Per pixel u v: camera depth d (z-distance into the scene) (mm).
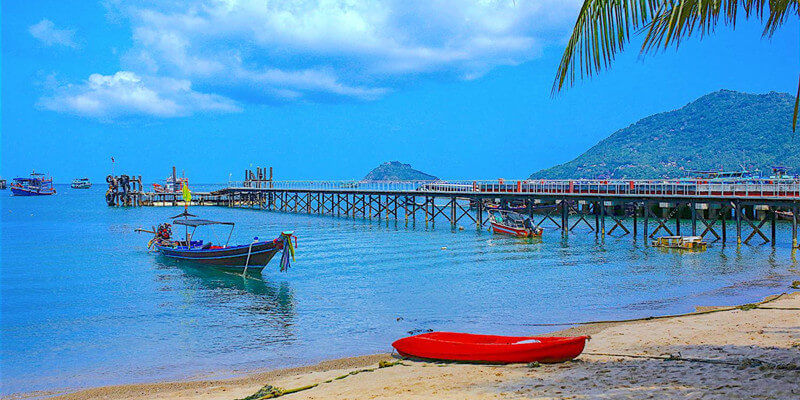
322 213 93625
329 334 22484
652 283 31578
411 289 30750
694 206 47781
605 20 8109
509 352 15664
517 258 41469
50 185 192125
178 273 37062
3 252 47281
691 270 35469
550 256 42312
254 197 116250
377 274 35344
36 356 20250
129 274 36812
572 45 8312
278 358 19547
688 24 8531
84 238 57906
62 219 84188
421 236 56781
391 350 20094
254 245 36094
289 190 98562
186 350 20766
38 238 57906
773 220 45469
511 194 59906
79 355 20344
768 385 10789
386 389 13898
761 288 29469
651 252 43750
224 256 37406
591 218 78000
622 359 15453
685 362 14219
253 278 34844
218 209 106562
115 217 87625
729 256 40906
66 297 29938
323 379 16047
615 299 27688
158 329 23672
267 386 14867
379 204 79125
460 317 24625
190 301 28828
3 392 16750
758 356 14328
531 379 13547
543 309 25859
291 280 33906
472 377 14453
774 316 21000
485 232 60344
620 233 58562
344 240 53469
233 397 14891
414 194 71125
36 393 16609
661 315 23938
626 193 54719
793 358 13727
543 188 62031
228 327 23828
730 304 25750
